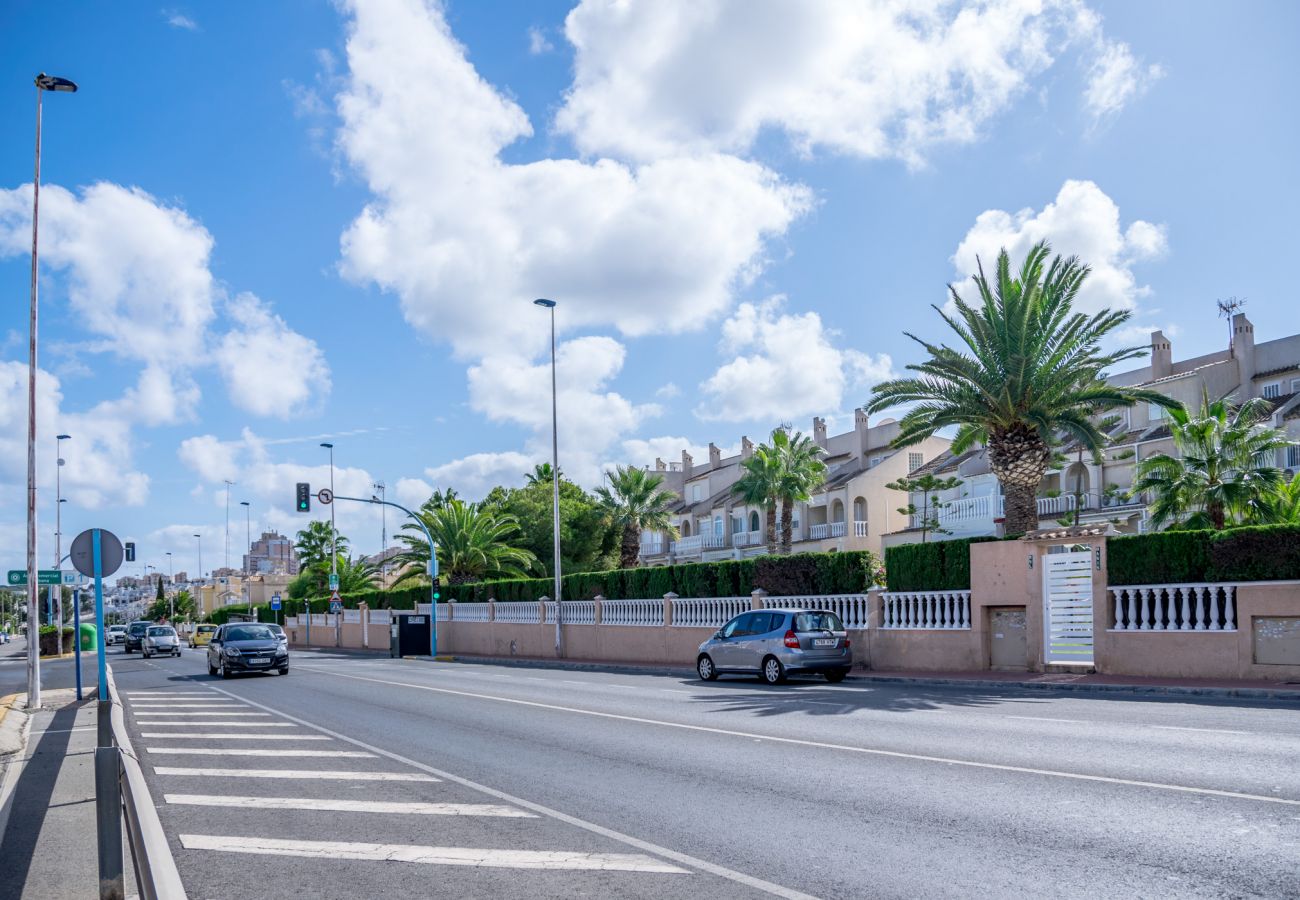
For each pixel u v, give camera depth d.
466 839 7.38
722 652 22.03
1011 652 21.02
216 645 29.50
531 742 12.37
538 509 63.00
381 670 30.50
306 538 85.88
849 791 8.54
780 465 52.66
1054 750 10.18
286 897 6.07
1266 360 44.41
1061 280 25.12
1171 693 16.36
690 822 7.64
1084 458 44.50
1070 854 6.29
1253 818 7.00
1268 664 16.64
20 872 6.89
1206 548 17.81
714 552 69.00
